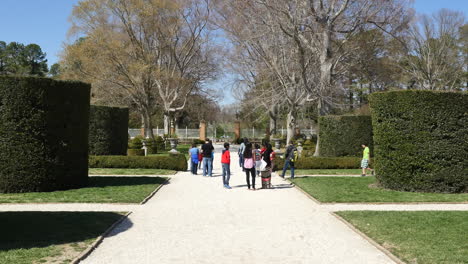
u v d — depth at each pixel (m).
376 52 32.66
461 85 47.47
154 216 8.27
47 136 11.30
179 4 36.66
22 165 10.98
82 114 12.32
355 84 43.34
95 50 31.44
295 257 5.47
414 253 5.49
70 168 11.82
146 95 35.22
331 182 13.98
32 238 6.11
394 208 9.17
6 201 9.56
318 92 24.92
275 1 23.69
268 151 12.95
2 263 4.91
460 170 11.44
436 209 9.03
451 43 44.28
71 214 8.00
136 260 5.29
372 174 17.22
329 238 6.50
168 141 42.06
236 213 8.65
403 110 11.77
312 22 25.09
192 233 6.79
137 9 32.00
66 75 41.12
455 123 11.49
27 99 11.06
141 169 18.89
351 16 25.20
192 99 51.31
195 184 13.92
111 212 8.39
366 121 21.98
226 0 28.08
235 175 17.14
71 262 5.02
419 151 11.59
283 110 43.41
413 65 42.22
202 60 41.91
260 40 26.56
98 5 32.22
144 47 35.31
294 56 25.98
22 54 69.38
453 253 5.48
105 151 21.81
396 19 26.12
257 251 5.74
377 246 5.93
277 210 9.03
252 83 34.06
